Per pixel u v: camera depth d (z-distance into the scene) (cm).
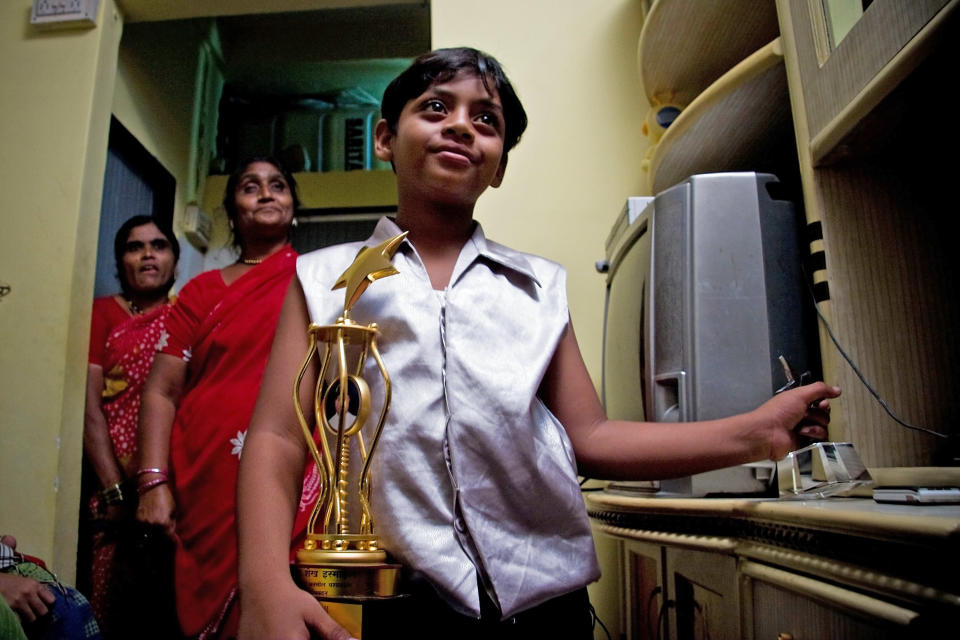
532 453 61
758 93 103
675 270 95
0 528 138
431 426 59
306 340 66
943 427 78
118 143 237
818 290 82
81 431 151
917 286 82
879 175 85
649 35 128
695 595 79
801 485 67
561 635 60
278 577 53
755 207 94
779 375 88
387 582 52
